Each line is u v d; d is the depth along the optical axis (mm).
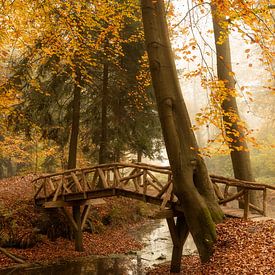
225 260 8102
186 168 9523
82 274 11453
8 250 13406
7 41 12805
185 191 9484
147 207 23547
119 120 19547
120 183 13641
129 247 15625
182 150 9508
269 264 7051
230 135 11969
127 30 18484
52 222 15836
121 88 19438
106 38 16672
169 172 11297
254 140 9641
